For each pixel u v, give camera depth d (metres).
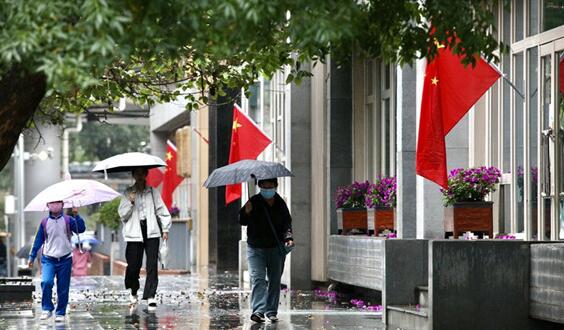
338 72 50.44
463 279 31.08
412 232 40.62
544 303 30.34
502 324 31.19
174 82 37.50
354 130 50.38
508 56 39.31
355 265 45.56
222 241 76.44
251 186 63.97
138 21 19.73
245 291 53.56
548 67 36.44
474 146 40.09
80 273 86.19
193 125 92.19
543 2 36.88
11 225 123.50
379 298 45.84
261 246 37.03
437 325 30.97
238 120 51.53
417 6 24.19
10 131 23.44
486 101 40.03
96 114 38.56
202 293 51.94
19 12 18.89
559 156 35.62
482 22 22.44
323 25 19.16
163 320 38.03
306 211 51.78
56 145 120.75
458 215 37.00
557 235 35.56
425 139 34.38
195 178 91.62
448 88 34.31
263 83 60.28
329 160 50.34
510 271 31.19
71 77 18.55
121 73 37.19
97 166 43.00
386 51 24.72
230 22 19.86
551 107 36.00
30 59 19.14
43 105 36.72
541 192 36.56
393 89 47.28
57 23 18.91
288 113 51.94
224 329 34.84
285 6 19.64
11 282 52.00
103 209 104.38
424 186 39.06
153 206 43.44
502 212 39.72
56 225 38.47
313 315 39.53
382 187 45.09
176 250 87.62
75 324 36.75
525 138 37.69
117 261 98.75
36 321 37.97
